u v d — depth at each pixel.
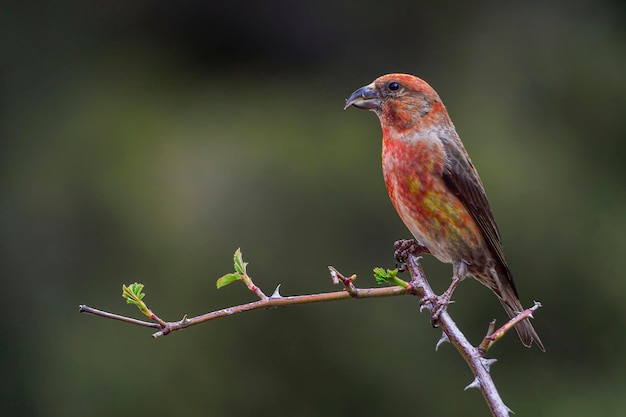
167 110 15.30
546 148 14.60
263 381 12.91
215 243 13.37
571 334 13.72
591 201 14.27
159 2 15.89
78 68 15.79
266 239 13.34
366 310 12.98
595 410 13.27
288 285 13.11
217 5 15.87
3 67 15.51
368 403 12.85
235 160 13.93
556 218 13.91
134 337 13.17
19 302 13.60
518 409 13.27
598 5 15.91
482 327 12.96
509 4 15.78
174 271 13.28
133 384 12.90
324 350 12.91
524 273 13.72
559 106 15.21
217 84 15.77
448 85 15.36
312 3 15.74
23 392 13.13
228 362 12.93
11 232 13.88
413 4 15.59
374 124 14.65
